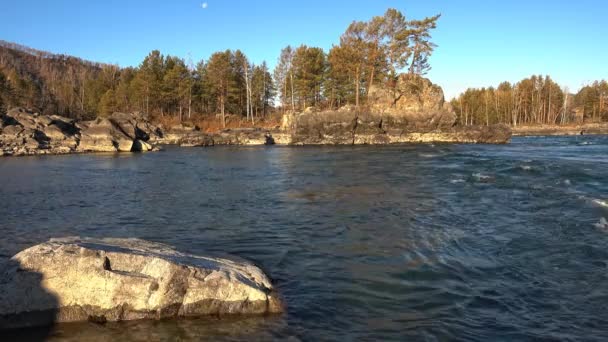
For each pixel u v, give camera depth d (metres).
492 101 106.38
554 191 14.87
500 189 16.03
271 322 5.70
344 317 5.85
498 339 5.17
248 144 59.50
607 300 6.19
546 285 6.81
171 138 61.91
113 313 5.71
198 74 84.19
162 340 5.21
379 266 7.95
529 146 43.38
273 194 16.67
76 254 5.91
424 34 57.50
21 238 10.61
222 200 15.64
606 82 107.25
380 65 60.62
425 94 56.66
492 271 7.50
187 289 5.87
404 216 12.12
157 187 19.55
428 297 6.46
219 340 5.21
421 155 33.25
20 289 5.60
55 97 87.38
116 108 80.25
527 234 9.78
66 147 47.34
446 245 9.16
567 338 5.15
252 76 85.00
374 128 53.75
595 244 8.80
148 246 6.88
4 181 22.45
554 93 110.25
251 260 8.45
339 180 20.12
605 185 15.76
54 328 5.51
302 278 7.41
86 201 16.05
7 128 47.81
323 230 10.79
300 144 54.91
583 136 73.50
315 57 72.56
